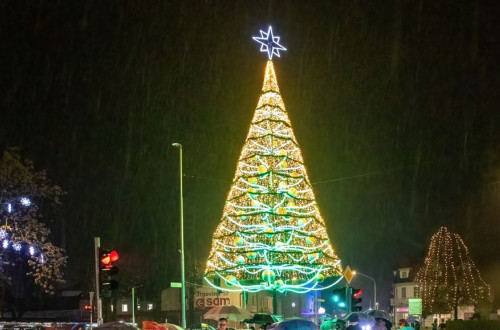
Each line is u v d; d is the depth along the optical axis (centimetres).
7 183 3591
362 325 2195
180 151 3512
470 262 5647
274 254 3900
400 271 9306
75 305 6850
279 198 3809
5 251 3644
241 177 3853
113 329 1582
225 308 3678
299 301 6188
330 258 4059
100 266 1755
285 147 3881
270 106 3872
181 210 3406
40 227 3681
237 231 3841
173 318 6147
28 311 6906
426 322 7750
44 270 3644
